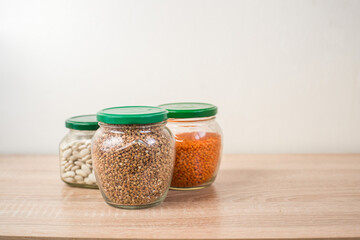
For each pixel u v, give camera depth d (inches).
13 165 54.0
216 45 57.6
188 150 42.5
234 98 59.0
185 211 38.1
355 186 44.7
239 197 41.6
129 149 36.9
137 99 59.0
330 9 56.8
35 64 58.5
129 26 57.2
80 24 57.3
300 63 58.1
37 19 57.3
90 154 43.3
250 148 60.5
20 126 60.3
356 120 59.7
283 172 50.2
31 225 35.4
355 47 57.6
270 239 32.6
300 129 60.0
